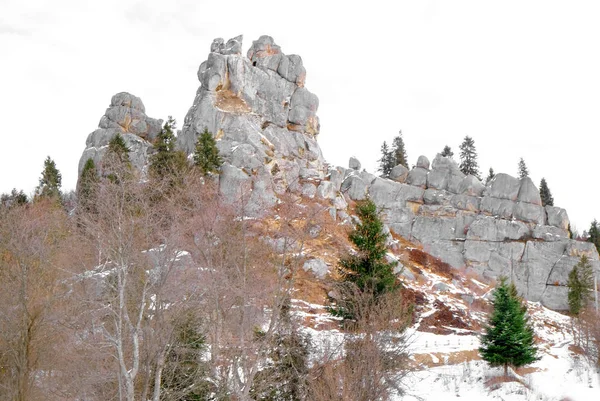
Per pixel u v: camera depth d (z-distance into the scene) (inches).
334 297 1198.9
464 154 3730.3
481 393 1311.5
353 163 3253.0
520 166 3848.4
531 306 2513.5
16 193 2242.9
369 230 1242.6
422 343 1664.6
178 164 1835.6
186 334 925.8
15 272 974.4
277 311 957.2
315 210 1051.3
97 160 2591.0
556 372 1507.1
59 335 914.1
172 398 882.1
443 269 2640.3
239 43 3024.1
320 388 910.4
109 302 813.2
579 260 2674.7
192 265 871.7
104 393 841.5
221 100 2842.0
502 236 2787.9
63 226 1068.5
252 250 1000.9
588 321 1662.2
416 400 1253.7
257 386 956.0
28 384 927.7
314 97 3110.2
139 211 867.4
